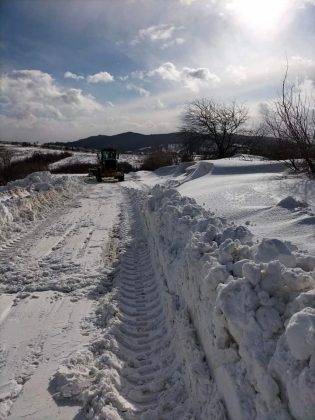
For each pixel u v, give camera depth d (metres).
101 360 4.54
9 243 10.32
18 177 36.91
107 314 5.71
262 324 2.92
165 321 5.32
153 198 10.49
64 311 6.01
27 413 3.82
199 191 13.01
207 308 3.76
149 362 4.61
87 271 7.77
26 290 6.89
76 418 3.70
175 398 3.77
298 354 2.40
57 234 11.34
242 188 11.24
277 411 2.45
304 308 2.64
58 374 4.30
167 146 46.22
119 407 3.71
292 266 3.68
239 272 3.79
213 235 5.31
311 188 9.46
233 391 2.86
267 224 7.06
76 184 25.14
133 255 8.96
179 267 5.31
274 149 17.06
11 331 5.45
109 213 14.95
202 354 3.77
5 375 4.46
